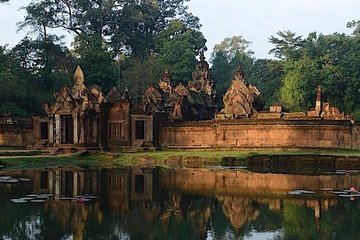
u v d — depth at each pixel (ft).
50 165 171.32
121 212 87.10
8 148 229.04
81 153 197.77
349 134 201.16
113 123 226.79
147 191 110.73
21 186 116.78
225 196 103.71
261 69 410.11
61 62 323.57
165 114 236.22
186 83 347.36
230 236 70.13
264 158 171.22
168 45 356.79
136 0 428.15
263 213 86.12
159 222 79.30
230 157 174.29
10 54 306.14
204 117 280.92
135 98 318.86
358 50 285.02
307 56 298.15
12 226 75.97
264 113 243.40
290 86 277.64
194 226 76.48
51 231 72.79
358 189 112.78
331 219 81.05
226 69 419.33
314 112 236.22
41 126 231.09
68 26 386.52
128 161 186.09
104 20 404.57
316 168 162.61
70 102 217.77
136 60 358.23
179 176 138.10
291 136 205.36
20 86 268.21
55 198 100.48
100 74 306.96
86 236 69.97
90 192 109.09
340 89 274.98
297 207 91.15
